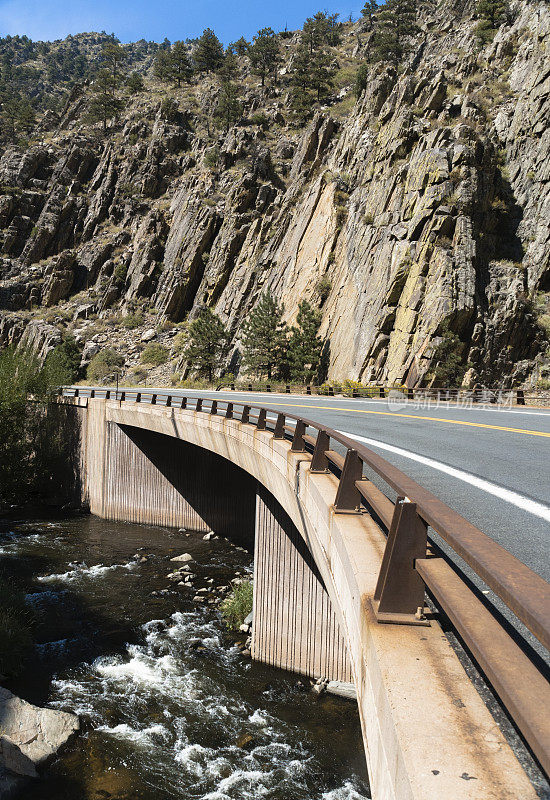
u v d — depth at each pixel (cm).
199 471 2884
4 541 2620
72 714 1197
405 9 12988
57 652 1505
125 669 1422
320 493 594
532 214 5009
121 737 1142
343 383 4706
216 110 13200
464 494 607
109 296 10556
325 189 7188
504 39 7006
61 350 9012
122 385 8219
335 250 6494
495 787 165
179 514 2933
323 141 9088
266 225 8956
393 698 217
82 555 2398
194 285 9956
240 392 4778
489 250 4906
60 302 10850
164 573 2158
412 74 6581
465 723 199
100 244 11381
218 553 2450
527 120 5469
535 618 125
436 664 240
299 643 1412
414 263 4762
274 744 1135
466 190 4775
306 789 1010
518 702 139
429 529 495
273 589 1453
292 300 6944
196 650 1526
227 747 1123
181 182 11844
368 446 1034
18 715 1123
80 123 15650
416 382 4278
